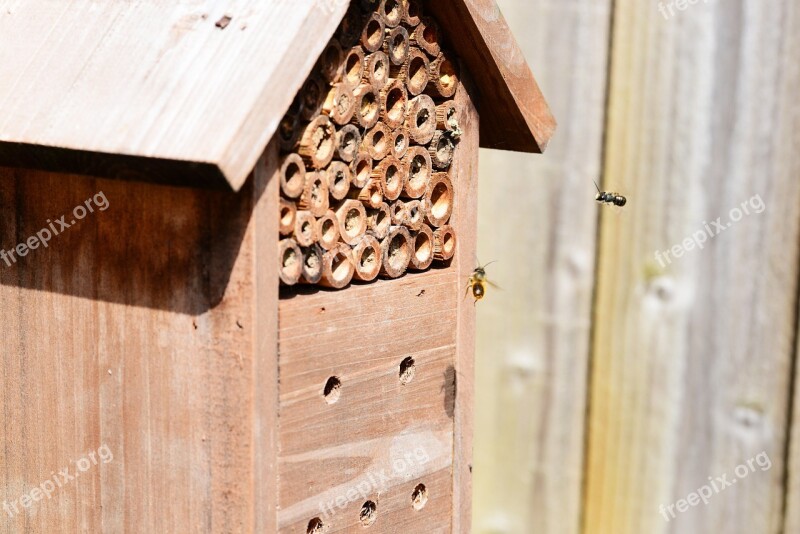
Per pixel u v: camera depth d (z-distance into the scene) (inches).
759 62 36.2
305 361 28.8
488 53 30.2
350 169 29.3
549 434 37.9
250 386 28.0
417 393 30.6
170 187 28.2
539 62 37.2
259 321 28.0
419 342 30.5
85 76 28.1
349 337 29.4
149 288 28.6
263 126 27.0
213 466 28.4
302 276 28.7
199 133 26.9
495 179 37.6
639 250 37.0
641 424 37.4
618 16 36.7
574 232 37.3
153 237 28.4
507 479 38.2
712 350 36.9
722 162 36.5
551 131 31.6
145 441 28.9
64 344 29.5
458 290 31.1
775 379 36.6
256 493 28.3
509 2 37.3
